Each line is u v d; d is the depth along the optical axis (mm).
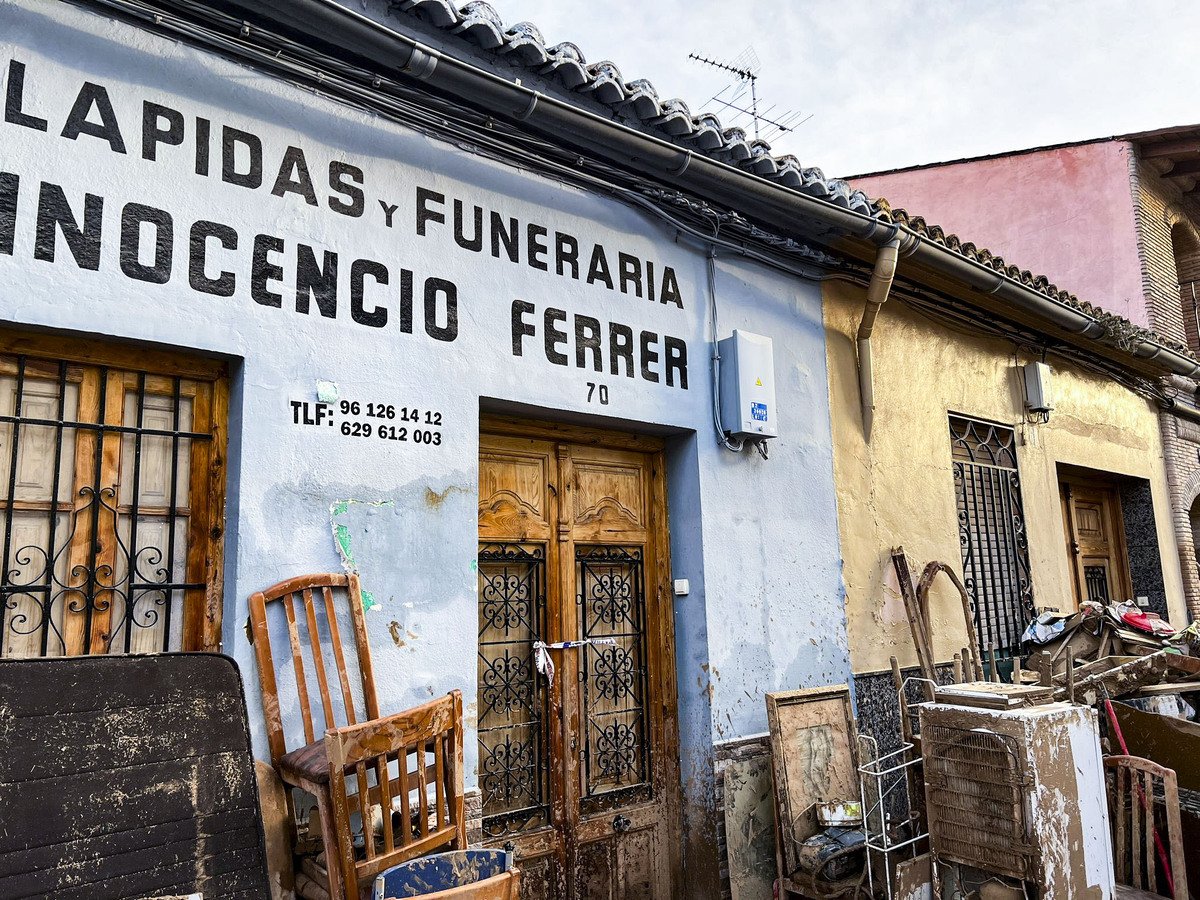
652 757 4484
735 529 4691
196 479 3096
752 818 4402
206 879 2387
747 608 4652
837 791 4445
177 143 3047
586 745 4254
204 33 3080
